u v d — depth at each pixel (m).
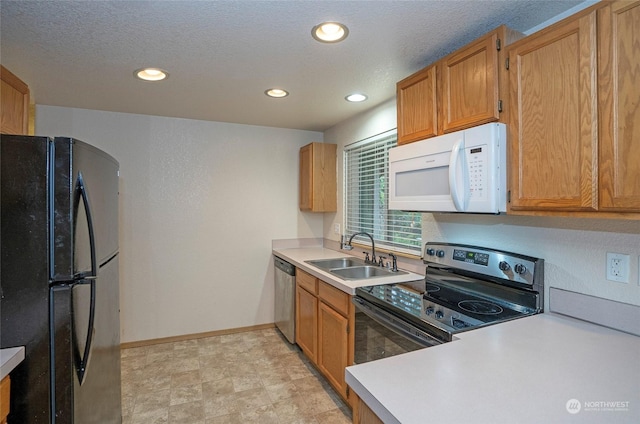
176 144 3.32
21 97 1.93
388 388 0.94
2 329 1.30
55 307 1.34
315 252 3.51
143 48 1.82
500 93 1.46
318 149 3.52
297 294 3.06
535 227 1.63
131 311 3.22
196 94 2.58
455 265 1.97
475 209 1.50
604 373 1.02
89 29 1.62
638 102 1.04
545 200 1.29
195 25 1.59
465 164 1.54
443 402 0.87
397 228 2.73
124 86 2.41
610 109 1.10
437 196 1.70
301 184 3.77
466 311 1.62
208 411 2.23
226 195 3.52
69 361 1.36
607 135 1.11
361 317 2.02
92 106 2.91
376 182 2.99
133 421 2.12
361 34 1.67
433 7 1.44
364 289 2.03
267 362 2.92
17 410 1.31
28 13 1.48
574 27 1.20
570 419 0.80
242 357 3.02
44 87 2.43
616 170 1.09
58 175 1.35
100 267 1.67
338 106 2.91
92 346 1.54
